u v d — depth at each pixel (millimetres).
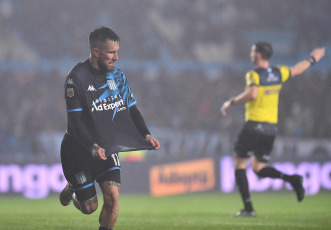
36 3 82250
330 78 82000
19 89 69625
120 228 20047
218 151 65062
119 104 14367
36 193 47781
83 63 14094
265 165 24812
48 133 60812
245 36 92062
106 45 13664
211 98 76125
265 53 23969
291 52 90938
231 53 89188
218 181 52125
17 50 77750
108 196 14117
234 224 21547
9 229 20016
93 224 22094
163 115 71562
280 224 21500
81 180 14445
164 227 20469
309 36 93312
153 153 59781
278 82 24000
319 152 63594
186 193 51156
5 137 60500
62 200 16344
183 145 63719
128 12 86812
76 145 14383
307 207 34312
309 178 52906
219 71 83562
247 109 24406
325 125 73938
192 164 51469
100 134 13906
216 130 70812
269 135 24125
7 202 41219
